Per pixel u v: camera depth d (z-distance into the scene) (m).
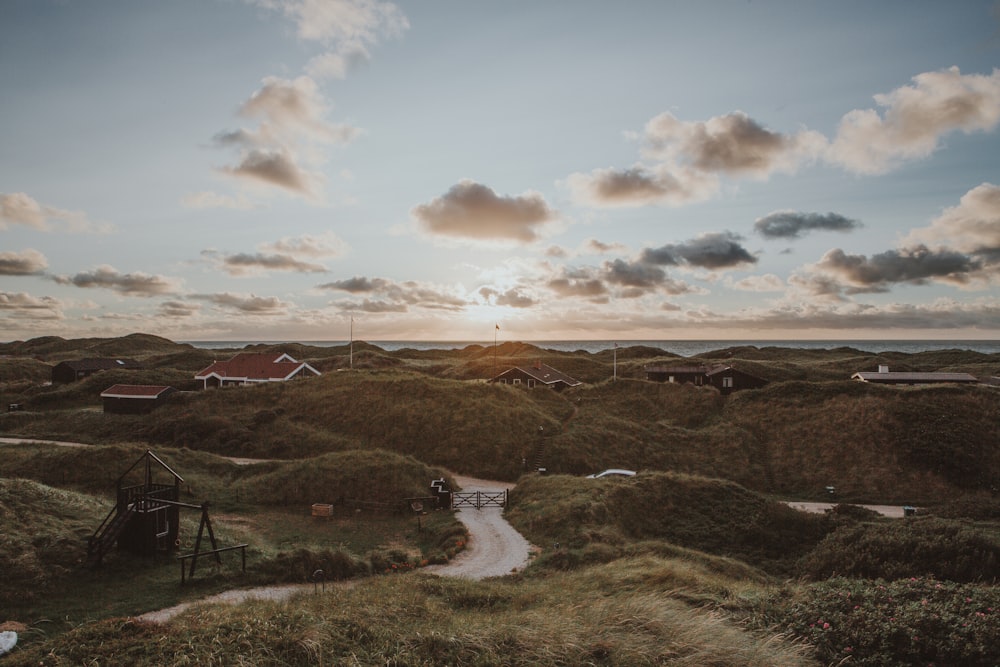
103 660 8.87
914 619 9.88
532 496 36.69
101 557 20.36
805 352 151.62
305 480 37.25
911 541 22.92
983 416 54.62
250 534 27.80
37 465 38.28
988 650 8.92
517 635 9.92
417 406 59.50
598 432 56.12
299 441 53.41
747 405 62.88
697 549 30.36
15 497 23.62
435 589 15.77
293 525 31.42
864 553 23.17
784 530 32.50
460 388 64.75
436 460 51.06
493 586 16.89
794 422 57.75
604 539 27.11
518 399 64.31
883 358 110.12
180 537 24.00
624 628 10.38
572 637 9.66
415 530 31.19
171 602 17.89
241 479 39.50
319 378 69.88
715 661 9.03
